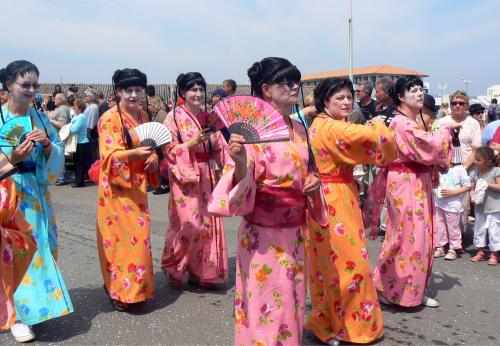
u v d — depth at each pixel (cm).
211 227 473
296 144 281
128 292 414
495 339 376
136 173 419
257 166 269
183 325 400
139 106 436
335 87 355
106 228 415
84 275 521
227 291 479
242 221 287
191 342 371
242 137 251
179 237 467
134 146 420
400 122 409
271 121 263
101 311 427
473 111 791
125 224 414
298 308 282
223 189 264
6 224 344
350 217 353
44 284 372
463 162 679
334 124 344
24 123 373
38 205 379
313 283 364
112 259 416
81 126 1080
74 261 568
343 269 351
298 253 282
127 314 421
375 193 434
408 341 370
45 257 376
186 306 439
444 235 596
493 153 565
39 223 378
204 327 397
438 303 438
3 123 371
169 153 458
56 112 1116
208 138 456
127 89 422
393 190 416
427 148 397
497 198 558
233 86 964
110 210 414
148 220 425
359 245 353
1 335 380
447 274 531
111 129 415
